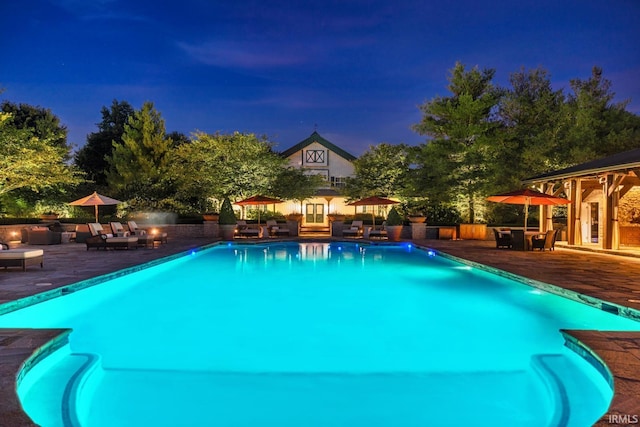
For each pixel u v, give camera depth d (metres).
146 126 29.42
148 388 4.57
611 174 15.48
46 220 24.53
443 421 3.89
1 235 20.81
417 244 20.25
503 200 16.91
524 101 27.52
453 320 7.39
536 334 6.58
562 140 24.09
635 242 17.98
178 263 14.90
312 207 34.88
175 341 6.20
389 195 28.92
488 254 15.50
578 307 7.89
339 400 4.29
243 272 12.87
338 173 35.66
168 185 27.39
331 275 12.31
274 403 4.23
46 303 7.80
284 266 14.24
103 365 5.24
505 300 8.97
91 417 3.99
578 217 17.84
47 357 4.89
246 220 29.30
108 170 36.94
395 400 4.29
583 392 4.39
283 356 5.59
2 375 3.82
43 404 4.05
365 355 5.64
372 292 9.86
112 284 10.30
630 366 4.08
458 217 26.14
